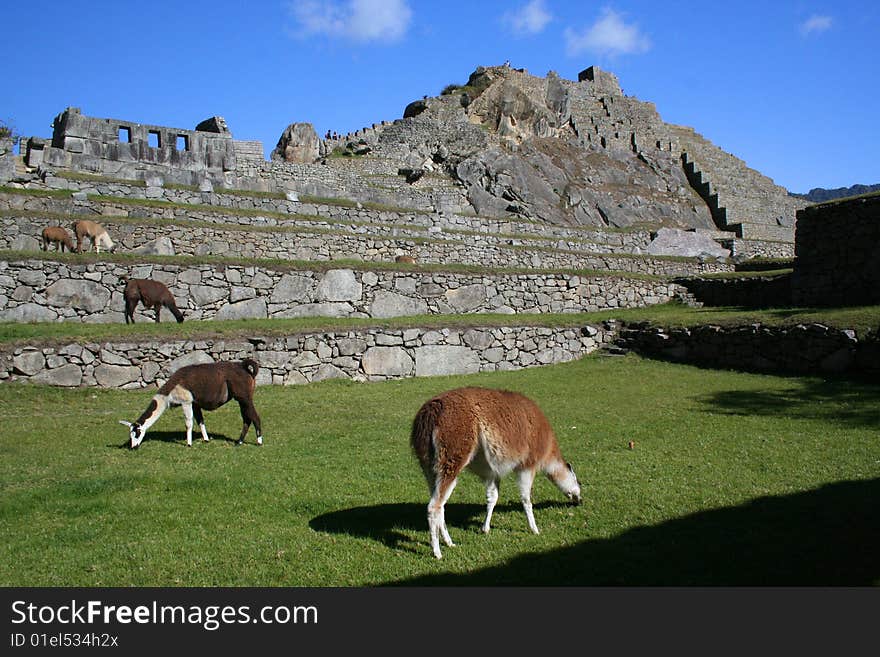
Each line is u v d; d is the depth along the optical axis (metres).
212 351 13.14
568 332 17.00
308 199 24.72
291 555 5.25
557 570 4.88
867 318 13.16
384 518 6.14
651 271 24.22
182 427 10.08
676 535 5.48
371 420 10.54
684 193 43.62
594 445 8.65
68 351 12.09
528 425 5.55
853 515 5.77
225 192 23.38
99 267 14.84
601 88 51.34
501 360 15.90
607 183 40.78
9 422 9.99
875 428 9.01
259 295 16.17
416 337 14.94
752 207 44.06
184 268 15.53
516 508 6.46
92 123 23.59
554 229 28.81
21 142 22.95
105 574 4.95
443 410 5.18
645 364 15.55
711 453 8.10
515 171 35.16
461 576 4.81
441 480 5.14
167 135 25.23
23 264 14.17
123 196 20.95
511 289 19.19
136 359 12.58
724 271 24.38
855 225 16.02
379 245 20.67
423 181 32.31
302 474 7.54
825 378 12.60
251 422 9.77
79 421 10.20
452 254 21.66
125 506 6.40
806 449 8.12
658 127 50.81
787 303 17.83
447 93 45.00
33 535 5.71
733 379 13.30
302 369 13.80
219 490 6.92
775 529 5.53
